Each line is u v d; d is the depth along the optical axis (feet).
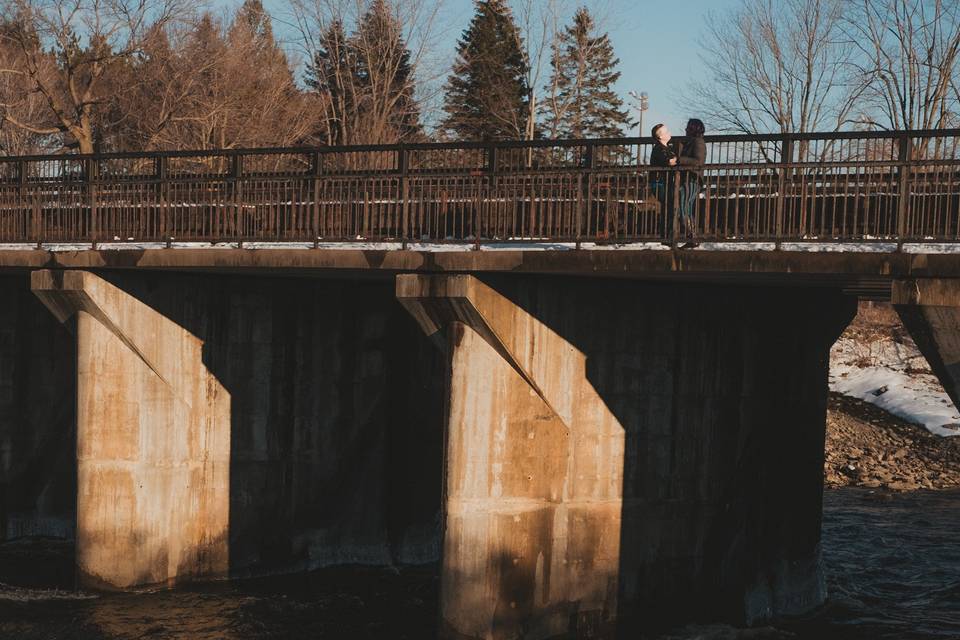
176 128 168.96
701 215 62.75
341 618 69.56
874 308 172.86
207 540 76.48
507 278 57.93
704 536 67.36
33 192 73.97
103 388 72.28
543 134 203.31
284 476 78.69
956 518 98.27
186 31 173.78
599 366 62.85
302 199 63.93
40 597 72.64
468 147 58.34
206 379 75.82
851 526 94.22
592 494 63.05
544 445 61.11
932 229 56.03
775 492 70.38
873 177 58.65
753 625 68.23
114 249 67.82
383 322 81.61
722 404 67.82
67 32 137.08
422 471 83.71
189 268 66.80
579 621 63.05
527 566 60.95
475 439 58.90
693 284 64.80
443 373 84.79
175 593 74.18
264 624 68.08
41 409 93.45
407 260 57.62
